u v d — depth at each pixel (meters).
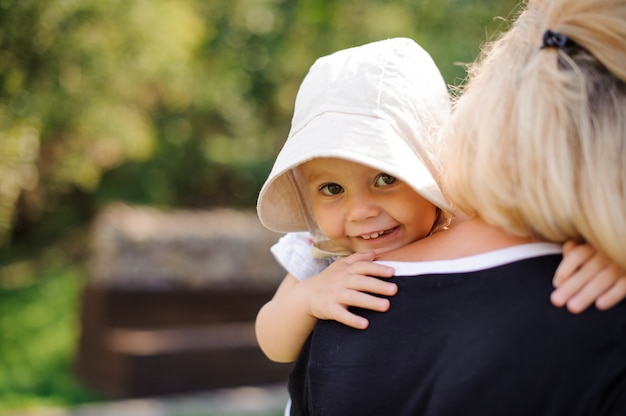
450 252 1.48
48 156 16.25
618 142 1.30
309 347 1.59
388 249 1.73
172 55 13.56
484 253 1.43
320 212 1.76
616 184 1.29
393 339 1.44
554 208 1.32
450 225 1.77
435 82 1.74
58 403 8.43
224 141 19.50
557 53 1.39
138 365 8.44
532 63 1.41
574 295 1.32
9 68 10.62
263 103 19.89
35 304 13.85
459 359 1.35
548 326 1.32
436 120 1.69
